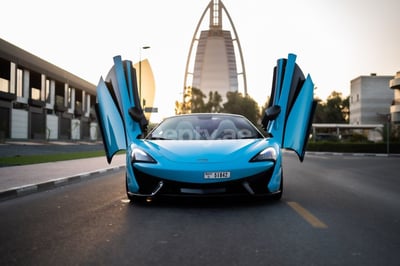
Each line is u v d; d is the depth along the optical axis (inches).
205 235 130.3
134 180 181.5
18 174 331.6
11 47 1267.2
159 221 151.2
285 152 1147.9
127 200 201.9
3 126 1254.9
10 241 124.1
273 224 146.3
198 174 170.7
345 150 1170.0
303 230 137.5
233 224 145.9
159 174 174.2
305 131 221.1
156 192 174.6
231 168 171.9
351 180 325.4
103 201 202.7
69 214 168.6
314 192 239.5
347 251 112.7
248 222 149.3
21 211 178.9
